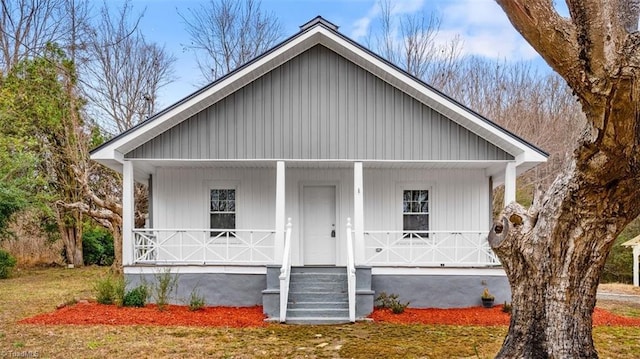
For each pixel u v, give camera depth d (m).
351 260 10.93
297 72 12.31
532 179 25.72
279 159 12.14
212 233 14.02
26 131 19.27
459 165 13.16
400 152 12.21
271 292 10.75
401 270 11.87
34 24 21.50
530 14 3.76
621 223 4.80
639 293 15.96
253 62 11.78
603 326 9.89
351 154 12.17
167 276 11.50
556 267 5.16
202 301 11.34
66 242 22.73
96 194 21.75
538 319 5.30
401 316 10.79
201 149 12.15
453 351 7.71
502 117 27.70
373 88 12.31
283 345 8.16
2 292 14.14
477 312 11.16
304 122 12.22
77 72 22.16
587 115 4.10
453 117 12.23
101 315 10.38
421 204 14.18
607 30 3.64
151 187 14.09
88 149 20.55
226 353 7.62
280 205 11.95
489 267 11.85
